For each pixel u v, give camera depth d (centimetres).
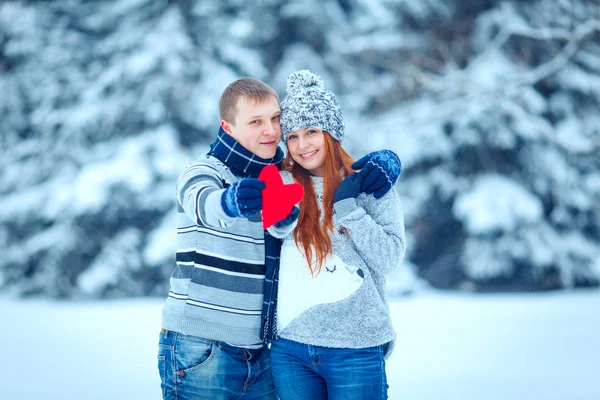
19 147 1458
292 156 262
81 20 1484
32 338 705
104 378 496
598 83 1433
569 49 1216
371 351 245
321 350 242
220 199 212
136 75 1363
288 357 248
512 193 1374
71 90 1428
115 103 1375
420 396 429
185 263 255
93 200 1299
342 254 248
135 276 1387
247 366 254
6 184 1434
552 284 1426
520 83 1241
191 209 227
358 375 241
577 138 1393
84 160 1394
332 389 243
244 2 1456
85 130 1397
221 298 248
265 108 260
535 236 1381
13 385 472
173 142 1355
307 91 259
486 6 1540
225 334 248
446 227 1512
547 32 1223
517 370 505
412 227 1516
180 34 1382
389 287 1220
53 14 1515
